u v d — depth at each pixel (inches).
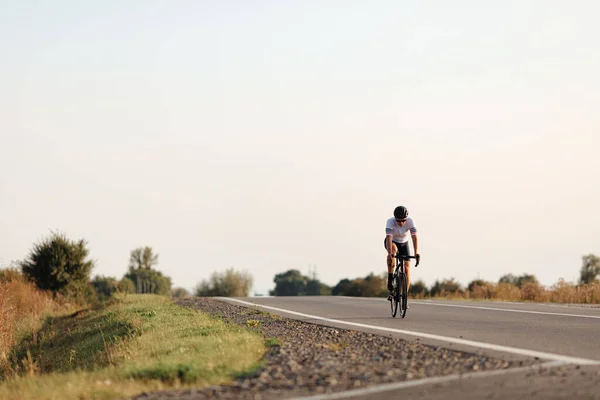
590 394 398.9
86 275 2041.1
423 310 1025.5
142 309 1246.3
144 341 771.4
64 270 2001.7
